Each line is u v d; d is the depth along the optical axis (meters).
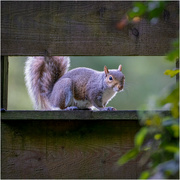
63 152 4.69
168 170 2.27
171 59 2.43
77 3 4.88
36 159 4.69
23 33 4.90
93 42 4.86
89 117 4.56
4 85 4.94
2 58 4.93
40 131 4.71
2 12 4.93
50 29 4.89
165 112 4.22
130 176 4.59
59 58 7.57
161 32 4.83
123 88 7.54
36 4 4.91
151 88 12.25
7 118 4.60
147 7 2.72
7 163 4.68
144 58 12.59
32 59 7.46
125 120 4.65
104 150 4.66
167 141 2.94
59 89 7.18
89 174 4.65
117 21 4.84
